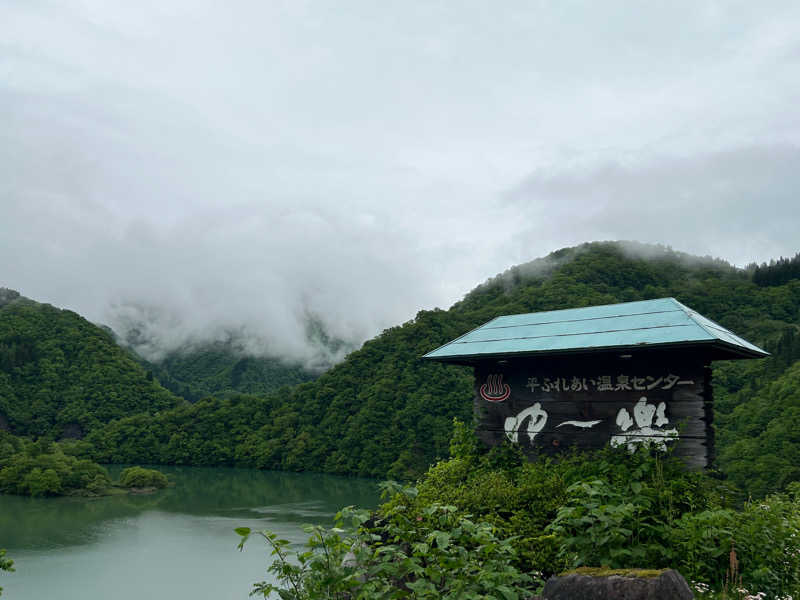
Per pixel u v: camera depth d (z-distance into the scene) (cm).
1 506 7469
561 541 664
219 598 4056
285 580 568
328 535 517
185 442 12038
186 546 5503
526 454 1045
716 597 614
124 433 12475
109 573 4656
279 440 11519
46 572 4688
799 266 12231
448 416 9962
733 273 13675
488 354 1042
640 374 956
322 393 12006
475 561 526
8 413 13000
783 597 641
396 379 11344
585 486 641
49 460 8850
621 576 503
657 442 920
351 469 10138
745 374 7581
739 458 5066
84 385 14275
